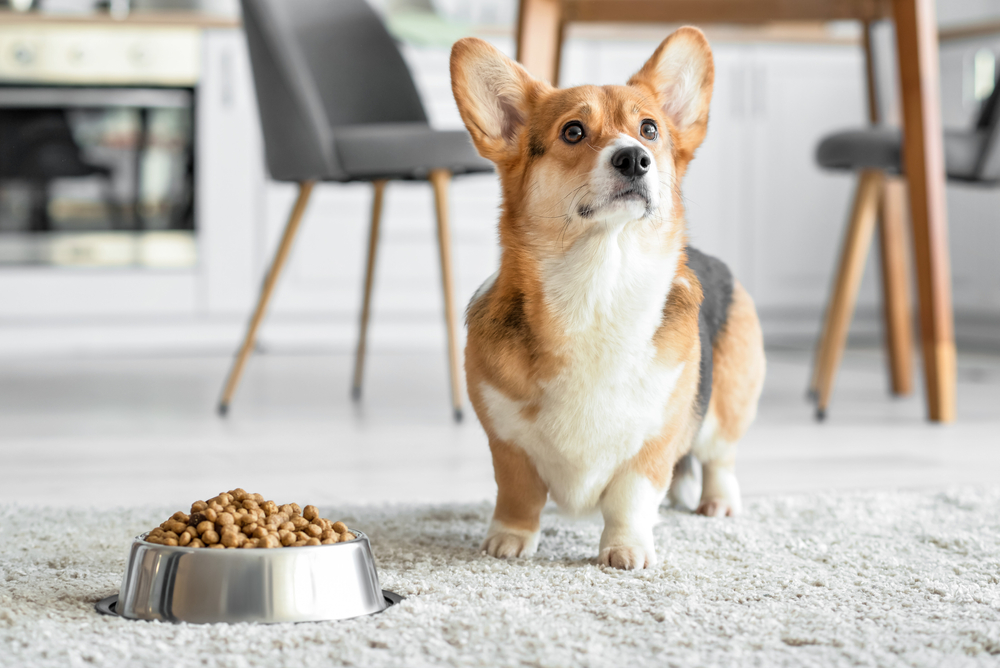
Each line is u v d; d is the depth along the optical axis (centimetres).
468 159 257
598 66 447
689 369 133
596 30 441
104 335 428
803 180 476
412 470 205
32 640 95
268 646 95
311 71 292
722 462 162
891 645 96
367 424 269
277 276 281
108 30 405
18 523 147
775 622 103
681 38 144
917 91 263
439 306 444
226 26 414
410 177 271
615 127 131
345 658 91
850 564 127
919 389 342
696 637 98
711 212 469
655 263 130
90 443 237
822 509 160
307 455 223
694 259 160
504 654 93
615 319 127
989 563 128
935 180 267
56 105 402
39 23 400
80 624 100
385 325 450
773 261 477
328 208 430
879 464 211
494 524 138
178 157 417
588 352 127
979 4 535
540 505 137
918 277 271
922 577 121
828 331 279
